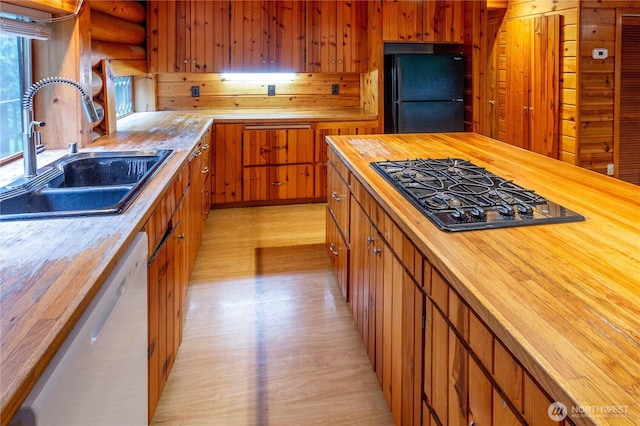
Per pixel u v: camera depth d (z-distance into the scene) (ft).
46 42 8.60
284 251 12.08
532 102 16.87
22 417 2.27
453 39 16.03
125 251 4.17
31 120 6.48
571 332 2.73
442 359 4.03
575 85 15.05
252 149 15.57
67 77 8.71
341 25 16.35
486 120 19.45
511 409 2.89
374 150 8.99
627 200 5.35
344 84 17.95
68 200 6.15
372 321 6.71
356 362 7.39
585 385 2.27
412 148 9.18
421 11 15.67
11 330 2.69
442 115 16.03
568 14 15.06
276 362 7.36
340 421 6.12
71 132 8.93
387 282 5.76
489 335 3.14
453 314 3.75
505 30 18.22
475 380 3.39
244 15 15.64
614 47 15.12
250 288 9.94
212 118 14.67
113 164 8.18
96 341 3.23
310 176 16.15
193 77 16.90
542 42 16.12
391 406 5.76
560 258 3.76
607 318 2.87
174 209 7.02
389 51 17.04
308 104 17.81
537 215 4.78
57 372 2.57
